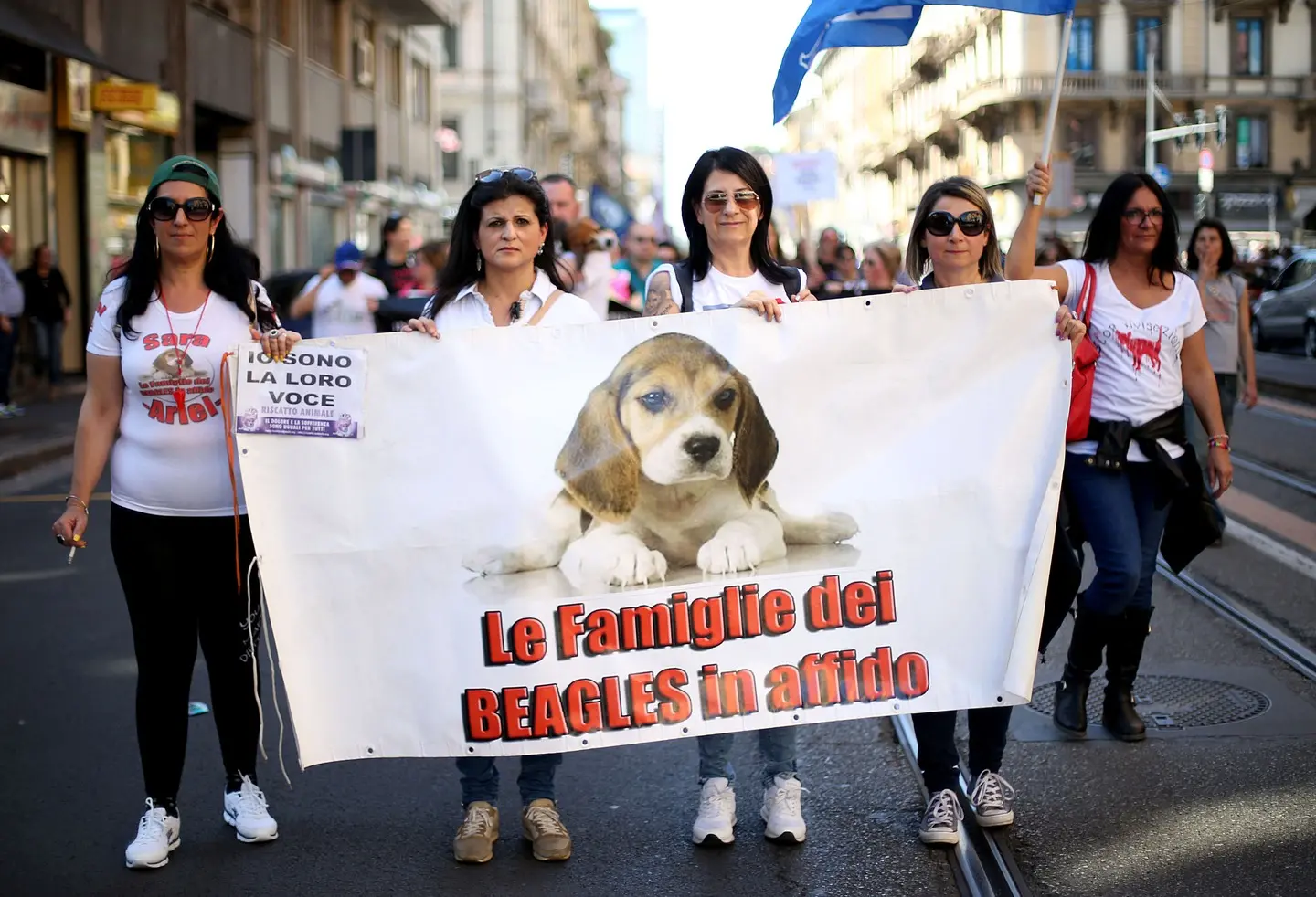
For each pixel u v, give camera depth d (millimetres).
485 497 4219
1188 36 52656
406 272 11273
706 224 4496
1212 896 3914
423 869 4281
